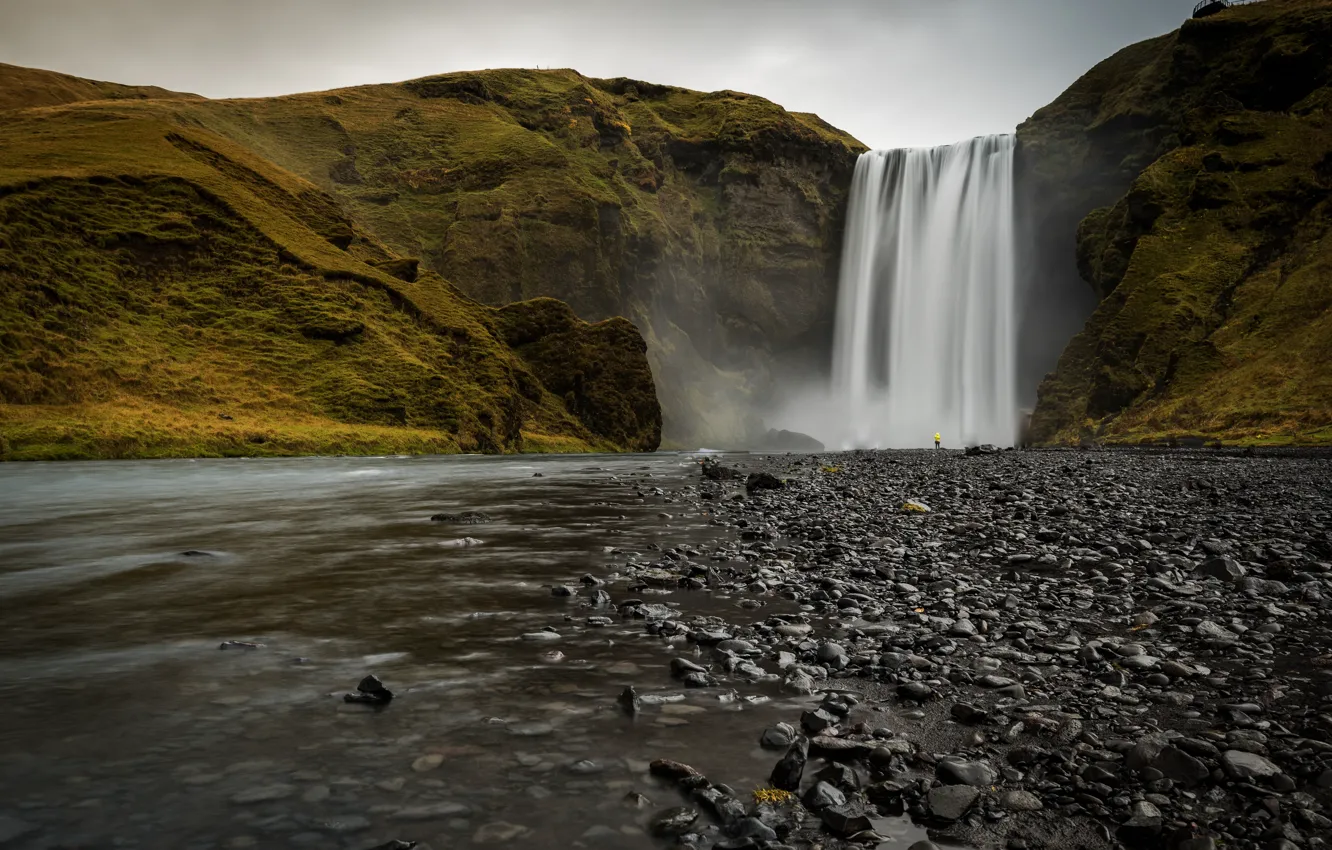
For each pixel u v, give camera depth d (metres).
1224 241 81.19
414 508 18.33
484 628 6.93
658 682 5.45
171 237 73.75
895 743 4.27
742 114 190.12
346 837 3.17
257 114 153.75
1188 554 10.71
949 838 3.32
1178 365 71.62
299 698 4.99
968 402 133.12
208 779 3.74
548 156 155.75
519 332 115.06
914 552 11.12
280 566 10.16
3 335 52.25
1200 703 5.04
